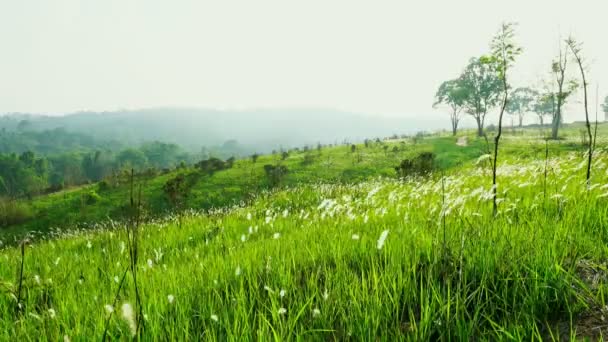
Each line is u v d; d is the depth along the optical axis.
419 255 3.61
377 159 66.38
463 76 90.75
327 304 2.87
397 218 6.02
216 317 2.68
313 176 58.88
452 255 3.37
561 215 4.34
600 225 3.68
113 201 54.50
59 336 2.93
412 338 2.40
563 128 109.88
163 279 4.18
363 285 3.03
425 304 2.71
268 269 3.88
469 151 59.19
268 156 86.88
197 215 14.57
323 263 4.12
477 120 90.25
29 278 4.70
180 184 46.06
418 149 72.00
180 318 3.09
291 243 5.18
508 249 3.25
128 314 2.09
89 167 190.12
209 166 74.00
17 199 69.62
